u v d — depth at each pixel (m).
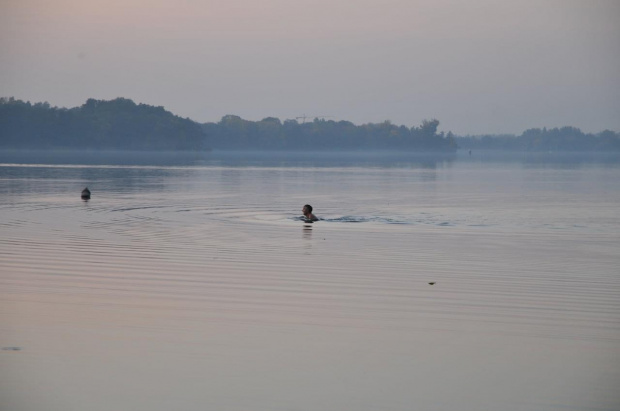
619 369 12.34
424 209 41.31
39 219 33.06
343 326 14.65
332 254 23.42
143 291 17.45
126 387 11.35
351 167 124.25
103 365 12.25
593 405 10.92
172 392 11.19
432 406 10.82
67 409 10.59
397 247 25.20
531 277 19.78
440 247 25.39
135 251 23.55
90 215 35.09
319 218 35.34
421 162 173.25
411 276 19.73
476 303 16.67
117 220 33.00
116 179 70.69
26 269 20.14
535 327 14.74
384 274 19.98
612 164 161.62
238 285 18.28
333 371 12.12
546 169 123.94
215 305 16.17
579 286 18.61
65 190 51.97
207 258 22.30
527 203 46.34
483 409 10.73
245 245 25.27
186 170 98.31
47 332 13.96
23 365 12.22
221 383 11.55
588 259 23.00
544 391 11.41
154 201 43.88
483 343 13.65
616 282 19.11
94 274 19.52
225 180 71.81
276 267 20.84
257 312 15.63
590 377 11.99
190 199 45.91
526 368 12.38
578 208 42.78
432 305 16.45
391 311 15.89
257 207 40.81
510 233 29.92
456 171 110.25
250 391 11.26
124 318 14.99
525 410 10.72
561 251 24.73
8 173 80.31
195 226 30.95
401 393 11.27
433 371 12.20
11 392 11.14
